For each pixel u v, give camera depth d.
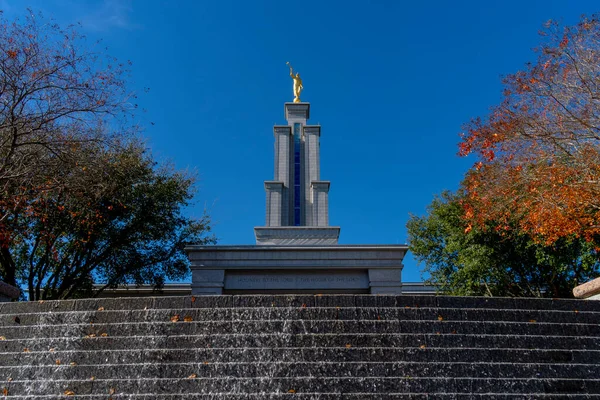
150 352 10.59
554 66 18.20
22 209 19.20
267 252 25.73
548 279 24.95
